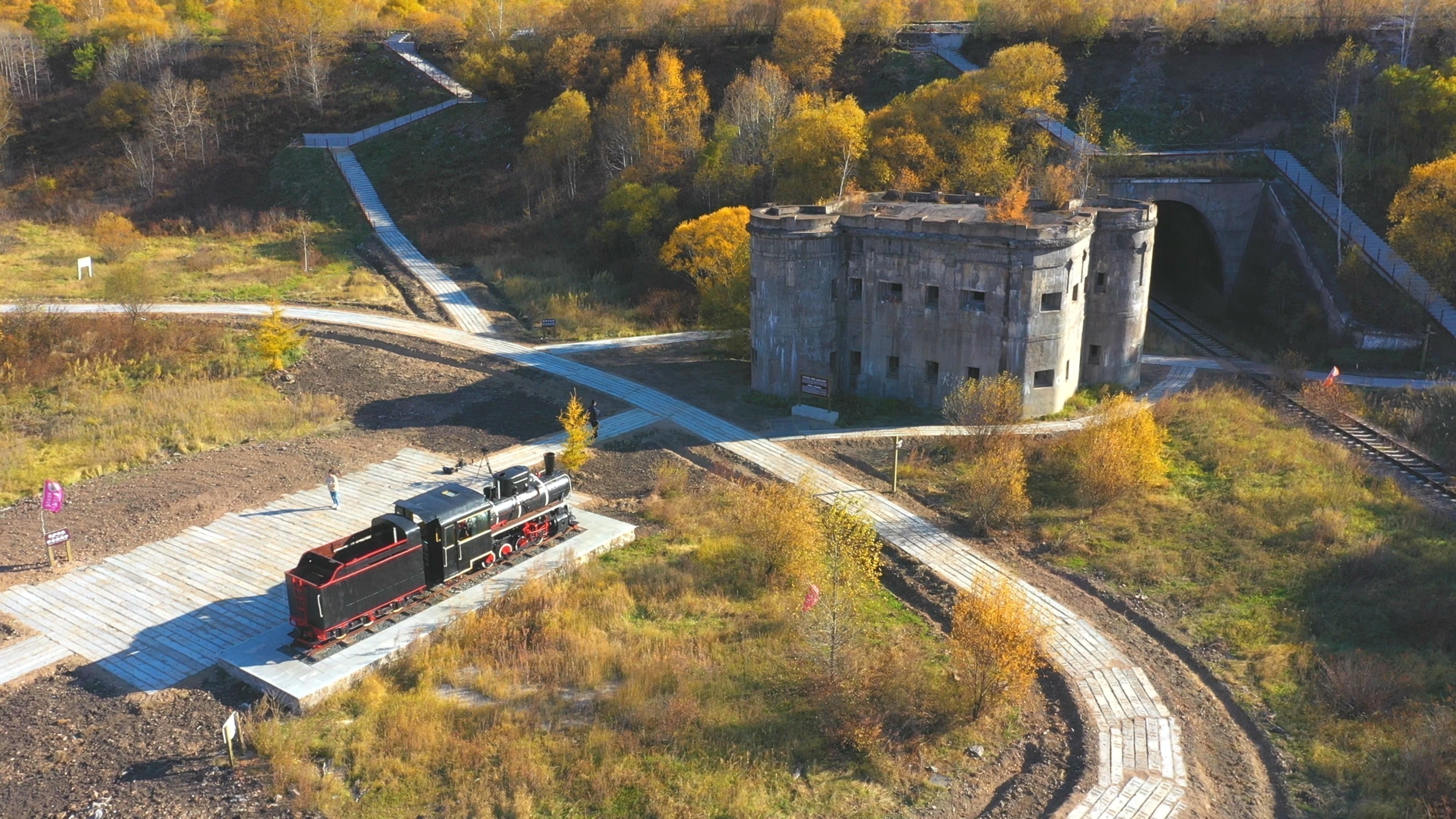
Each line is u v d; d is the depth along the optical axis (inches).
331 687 967.6
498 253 2935.5
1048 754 916.0
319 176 3479.3
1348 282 2271.2
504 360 2102.6
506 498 1227.9
